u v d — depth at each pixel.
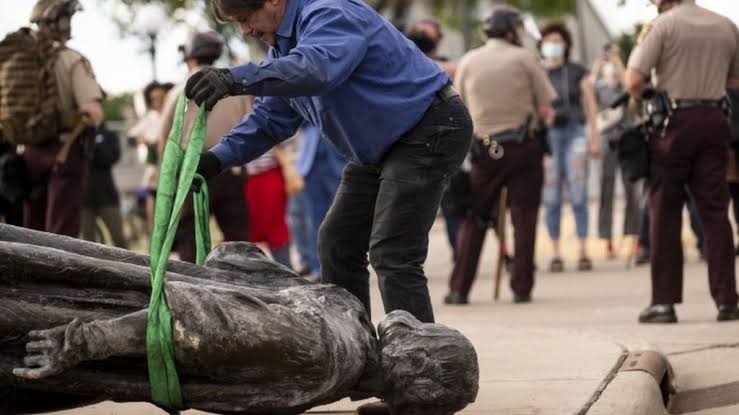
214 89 6.80
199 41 14.66
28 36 13.73
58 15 13.71
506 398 8.61
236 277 7.22
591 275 19.64
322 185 18.80
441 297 17.70
